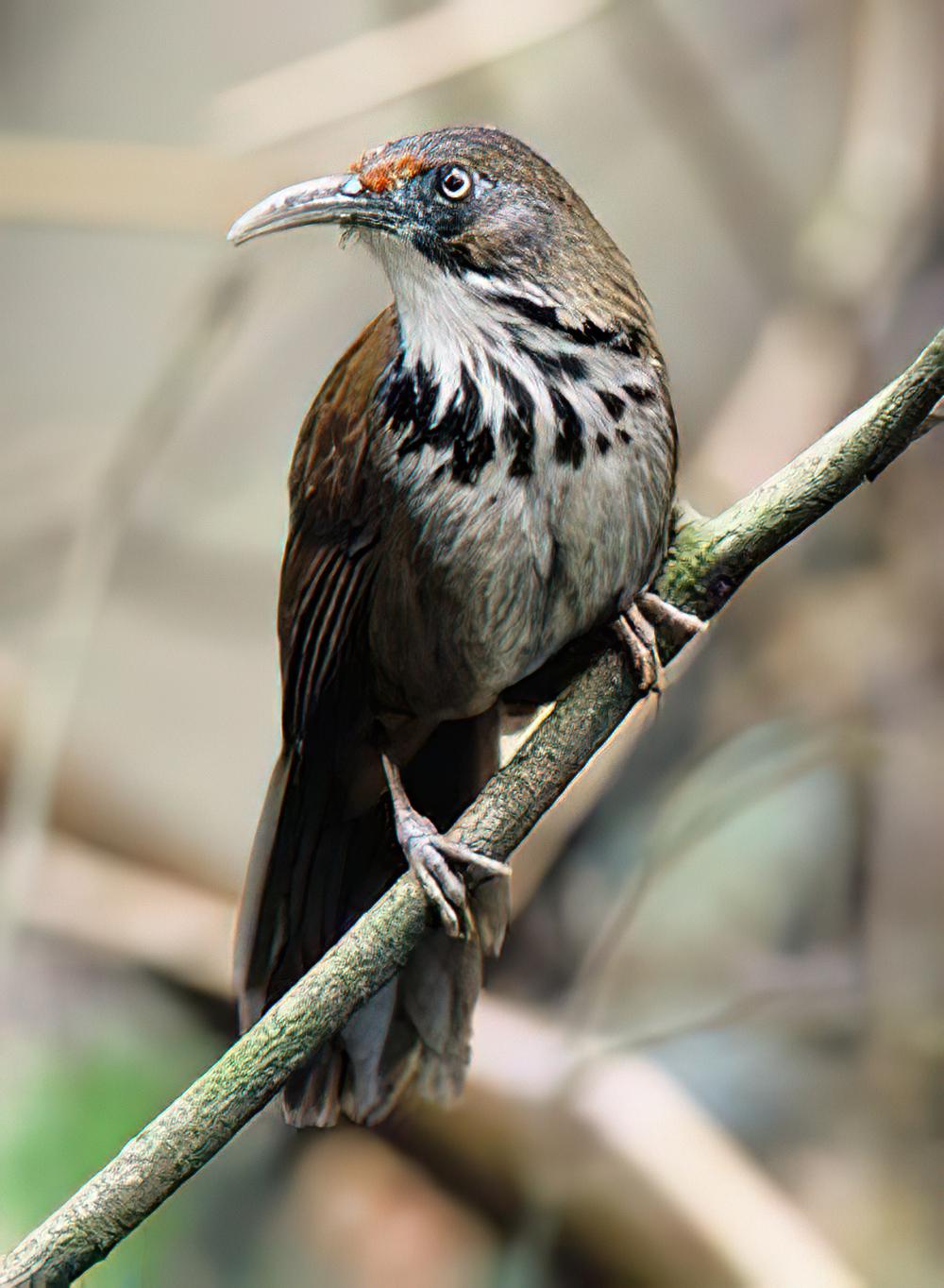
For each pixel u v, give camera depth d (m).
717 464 11.45
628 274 7.40
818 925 11.52
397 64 10.93
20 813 9.34
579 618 7.28
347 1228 10.41
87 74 15.91
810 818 11.73
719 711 11.24
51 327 16.39
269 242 10.88
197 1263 10.29
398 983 7.33
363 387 7.41
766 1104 11.05
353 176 7.43
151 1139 5.95
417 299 7.32
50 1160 8.95
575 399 7.11
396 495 7.27
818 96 13.68
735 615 11.43
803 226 12.56
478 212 7.25
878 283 11.80
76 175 10.79
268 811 7.27
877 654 11.48
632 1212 9.66
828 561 11.80
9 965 9.48
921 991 10.96
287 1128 10.52
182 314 10.46
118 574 13.23
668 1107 9.93
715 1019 10.34
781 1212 9.69
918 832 11.22
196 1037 10.60
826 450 6.53
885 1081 10.84
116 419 15.81
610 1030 10.93
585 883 10.86
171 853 11.10
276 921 7.34
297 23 15.97
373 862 7.76
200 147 13.91
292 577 7.66
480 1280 10.19
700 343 14.27
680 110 12.94
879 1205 10.66
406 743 7.94
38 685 9.54
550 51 13.59
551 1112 9.80
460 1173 9.97
